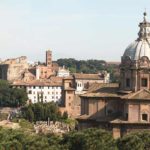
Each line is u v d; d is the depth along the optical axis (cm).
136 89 17762
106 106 18188
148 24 18512
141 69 17750
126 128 16988
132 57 18012
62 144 14838
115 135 17075
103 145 14200
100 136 14725
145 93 17212
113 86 19138
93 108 18300
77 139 14662
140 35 18525
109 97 18138
